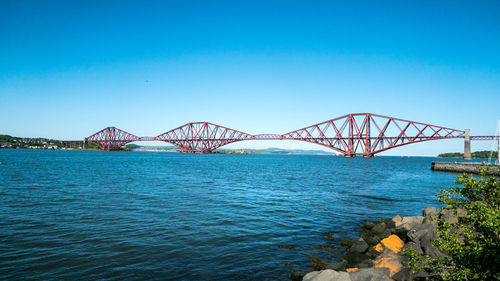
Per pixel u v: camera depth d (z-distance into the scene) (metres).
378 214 17.59
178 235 11.66
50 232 11.59
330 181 37.41
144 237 11.23
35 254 9.23
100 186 25.72
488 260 5.88
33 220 13.37
